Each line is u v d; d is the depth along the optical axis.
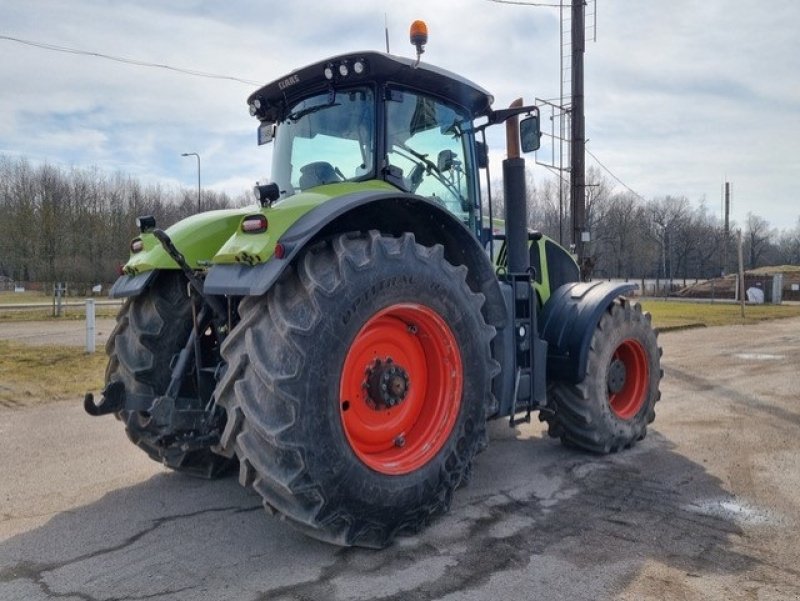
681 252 63.91
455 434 3.18
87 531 3.11
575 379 4.19
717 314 21.62
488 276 3.60
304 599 2.45
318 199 2.88
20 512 3.37
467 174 4.14
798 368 8.61
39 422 5.28
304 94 3.89
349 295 2.72
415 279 2.99
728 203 54.81
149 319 3.61
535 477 3.94
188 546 2.94
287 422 2.54
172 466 3.85
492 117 4.22
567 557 2.80
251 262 2.70
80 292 34.84
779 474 3.99
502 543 2.95
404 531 3.04
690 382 7.44
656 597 2.45
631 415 4.61
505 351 3.73
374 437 3.01
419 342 3.21
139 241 3.81
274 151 4.07
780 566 2.72
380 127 3.54
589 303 4.29
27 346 10.30
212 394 3.12
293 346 2.56
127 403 3.59
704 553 2.84
